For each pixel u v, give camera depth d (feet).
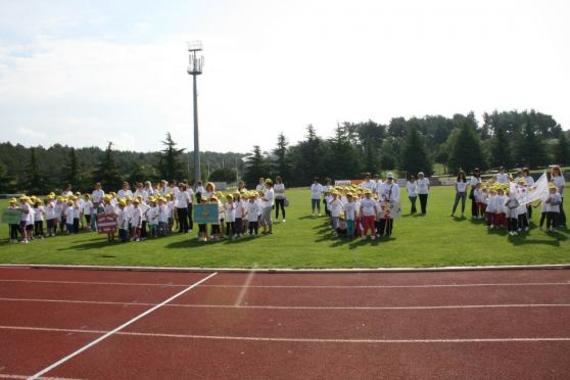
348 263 46.39
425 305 33.47
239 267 47.14
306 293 37.76
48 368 24.84
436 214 82.99
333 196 65.72
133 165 291.79
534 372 22.48
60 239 72.02
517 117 524.11
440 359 24.35
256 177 306.55
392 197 61.26
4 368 24.99
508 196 60.13
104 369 24.50
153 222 69.92
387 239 58.29
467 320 30.07
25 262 54.08
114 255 55.83
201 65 161.79
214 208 63.46
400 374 22.76
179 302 36.60
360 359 24.71
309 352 25.89
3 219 70.95
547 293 35.09
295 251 53.36
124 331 30.35
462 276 40.88
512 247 49.47
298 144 328.90
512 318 30.12
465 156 297.74
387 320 30.66
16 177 305.73
